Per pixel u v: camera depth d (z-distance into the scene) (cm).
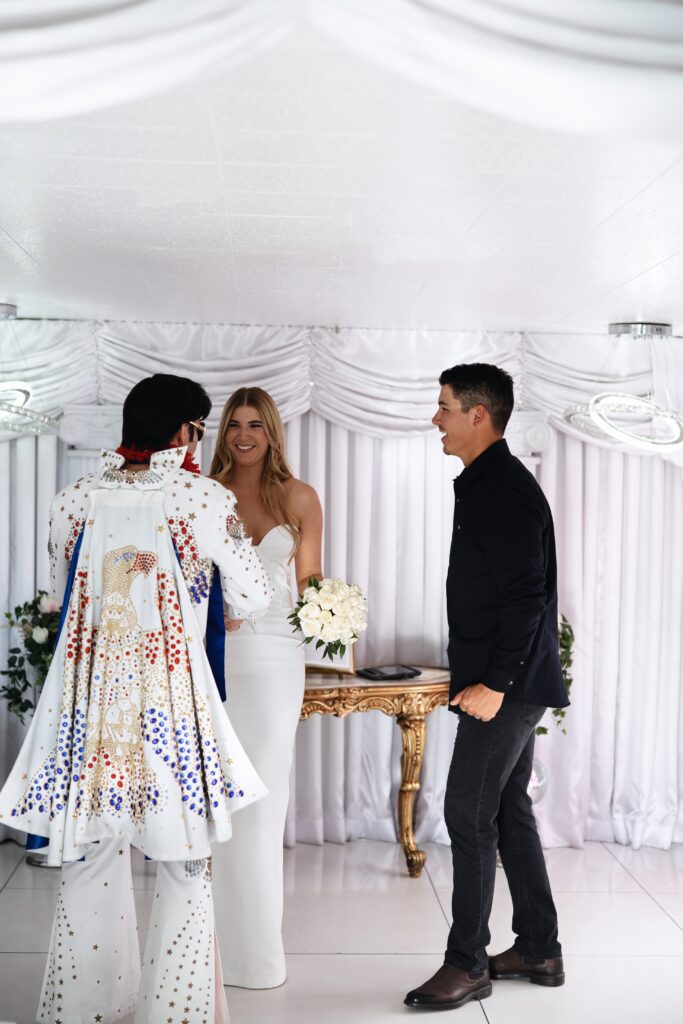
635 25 172
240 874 326
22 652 462
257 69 197
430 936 370
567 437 486
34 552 467
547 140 232
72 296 415
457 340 479
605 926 384
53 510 264
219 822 251
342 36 175
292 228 313
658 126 175
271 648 334
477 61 171
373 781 488
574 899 412
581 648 482
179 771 249
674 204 279
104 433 461
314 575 352
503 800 331
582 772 483
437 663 484
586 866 454
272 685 331
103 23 167
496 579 309
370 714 487
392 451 482
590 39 171
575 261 344
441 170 257
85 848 253
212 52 172
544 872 333
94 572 254
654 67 171
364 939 366
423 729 441
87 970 272
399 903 403
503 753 311
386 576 481
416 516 483
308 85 205
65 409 461
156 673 250
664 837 484
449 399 321
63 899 276
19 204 291
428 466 484
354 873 438
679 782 493
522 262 347
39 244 334
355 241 326
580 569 483
